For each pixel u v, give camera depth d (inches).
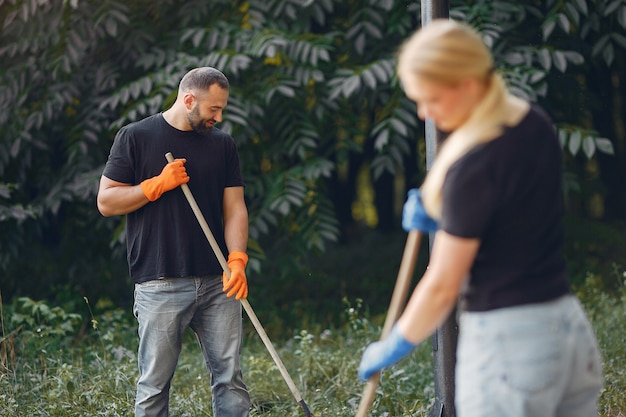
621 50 539.2
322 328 464.8
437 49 135.7
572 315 144.6
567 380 145.3
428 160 242.7
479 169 137.6
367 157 782.5
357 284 564.1
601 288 512.4
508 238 141.3
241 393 249.9
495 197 137.9
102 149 458.6
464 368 148.5
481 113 139.9
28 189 475.5
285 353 374.0
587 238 599.8
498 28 388.8
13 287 490.0
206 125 240.8
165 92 402.6
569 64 450.0
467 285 147.6
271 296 521.7
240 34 407.8
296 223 442.0
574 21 393.4
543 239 142.9
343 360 334.3
